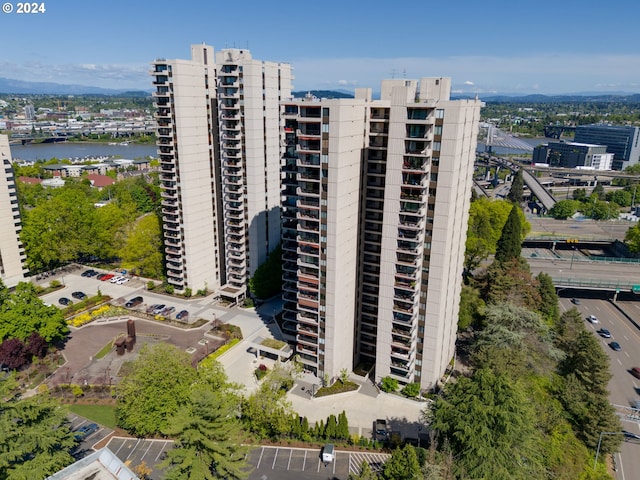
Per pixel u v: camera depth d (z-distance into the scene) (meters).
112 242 148.00
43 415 60.88
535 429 66.00
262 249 119.31
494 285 107.81
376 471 69.31
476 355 87.88
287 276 99.69
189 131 112.81
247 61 103.56
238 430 59.19
